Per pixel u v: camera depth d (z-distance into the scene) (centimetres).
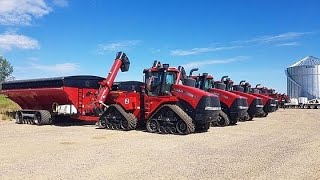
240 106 1892
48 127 1767
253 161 871
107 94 1805
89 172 751
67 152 988
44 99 1980
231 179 698
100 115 1770
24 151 1008
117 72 1833
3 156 932
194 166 812
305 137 1348
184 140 1245
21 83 2039
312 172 757
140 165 821
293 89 6725
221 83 2047
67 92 1831
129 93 1625
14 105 3231
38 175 726
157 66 1560
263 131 1568
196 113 1462
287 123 2016
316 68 6475
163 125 1482
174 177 713
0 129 1662
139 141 1212
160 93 1523
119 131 1547
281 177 714
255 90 2836
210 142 1198
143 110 1595
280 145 1135
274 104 2681
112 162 852
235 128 1709
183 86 1506
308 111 3647
